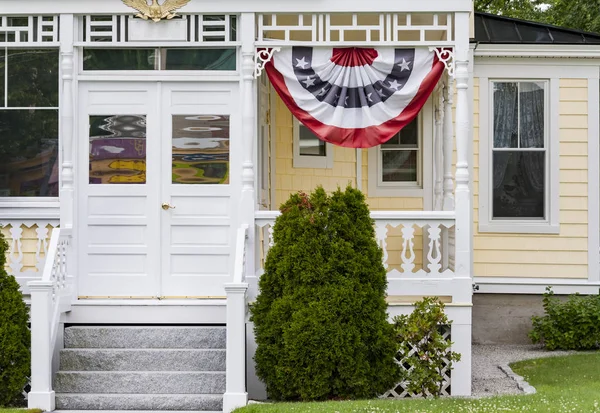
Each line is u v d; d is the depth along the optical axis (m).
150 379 9.59
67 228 10.27
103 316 10.21
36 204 10.52
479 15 14.23
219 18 10.45
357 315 9.22
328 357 9.12
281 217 9.59
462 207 10.12
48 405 9.20
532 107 13.68
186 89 10.50
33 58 10.58
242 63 10.31
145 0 10.37
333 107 10.26
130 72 10.46
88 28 10.47
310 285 9.26
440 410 8.34
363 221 9.52
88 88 10.50
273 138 12.26
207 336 9.97
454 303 10.02
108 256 10.43
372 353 9.36
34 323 9.25
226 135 10.49
